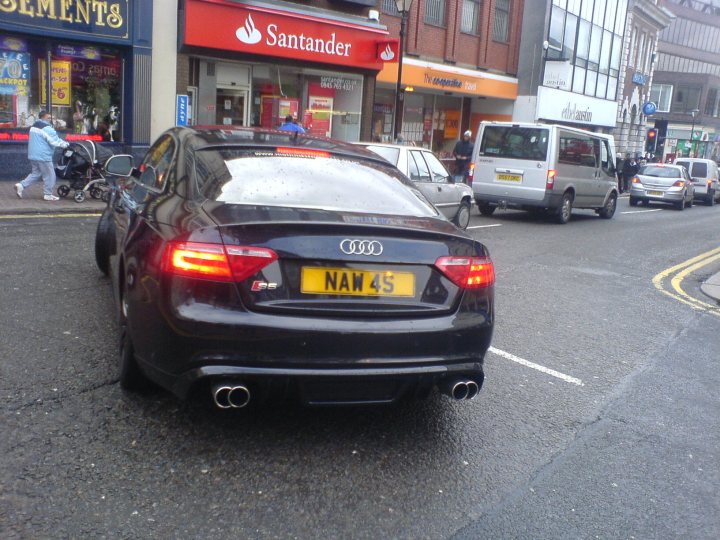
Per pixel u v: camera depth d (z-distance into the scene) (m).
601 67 34.75
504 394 4.99
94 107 15.71
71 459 3.53
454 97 27.53
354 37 19.56
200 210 3.69
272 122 19.00
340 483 3.53
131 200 4.81
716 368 6.02
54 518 3.04
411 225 3.86
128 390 4.32
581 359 5.97
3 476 3.33
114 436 3.80
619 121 39.12
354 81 20.64
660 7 40.38
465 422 4.43
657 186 24.95
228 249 3.42
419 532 3.18
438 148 27.05
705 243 15.31
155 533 2.99
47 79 14.95
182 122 16.30
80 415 4.01
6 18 13.87
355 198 4.17
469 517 3.34
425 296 3.76
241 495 3.34
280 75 18.92
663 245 14.35
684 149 75.00
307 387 3.55
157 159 4.96
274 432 4.02
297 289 3.52
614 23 35.06
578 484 3.76
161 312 3.48
